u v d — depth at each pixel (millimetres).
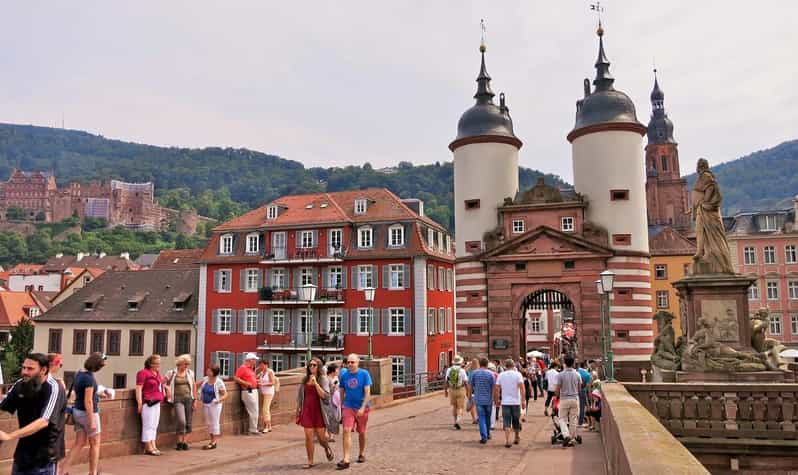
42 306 91188
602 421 15898
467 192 42094
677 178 113000
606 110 39781
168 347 54938
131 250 198250
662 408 15992
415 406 27703
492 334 39375
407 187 190125
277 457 15047
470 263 40875
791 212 66938
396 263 49875
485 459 14570
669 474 4457
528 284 39156
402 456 15031
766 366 19938
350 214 53156
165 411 15648
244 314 53156
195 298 57000
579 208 39344
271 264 52531
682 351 21797
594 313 37875
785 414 15367
